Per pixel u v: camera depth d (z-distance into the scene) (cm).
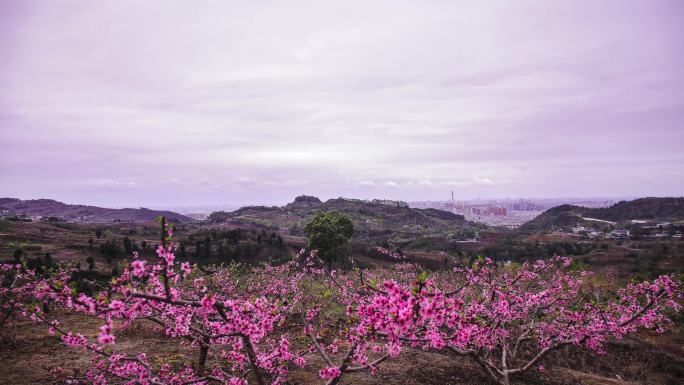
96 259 4122
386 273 1762
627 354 1254
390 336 506
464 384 952
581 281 1416
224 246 5141
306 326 832
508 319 853
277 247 5684
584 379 1034
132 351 1124
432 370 1029
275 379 812
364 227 13550
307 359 1074
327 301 1370
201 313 693
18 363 1027
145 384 643
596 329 857
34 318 696
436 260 5244
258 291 1453
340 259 4409
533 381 1009
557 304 1165
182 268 530
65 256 4144
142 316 634
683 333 1491
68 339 642
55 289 471
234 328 523
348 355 623
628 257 5497
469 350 831
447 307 539
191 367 920
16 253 3039
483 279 891
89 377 763
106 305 482
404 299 503
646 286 821
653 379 1113
